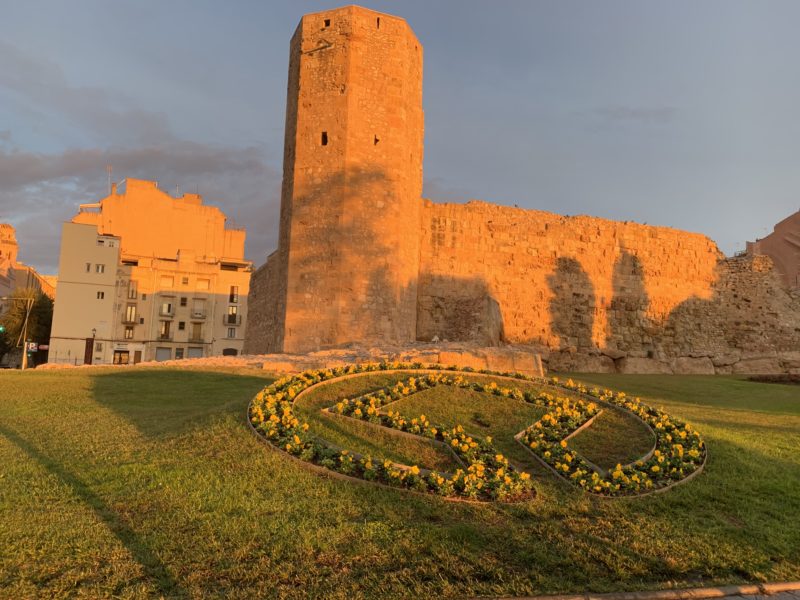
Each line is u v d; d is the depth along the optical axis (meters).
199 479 7.23
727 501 7.73
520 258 28.97
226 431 9.04
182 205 66.62
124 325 60.03
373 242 22.31
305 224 22.36
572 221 30.72
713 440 10.59
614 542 6.29
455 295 27.28
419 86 25.05
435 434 9.32
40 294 65.56
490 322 24.75
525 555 5.79
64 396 13.91
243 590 4.87
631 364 30.14
